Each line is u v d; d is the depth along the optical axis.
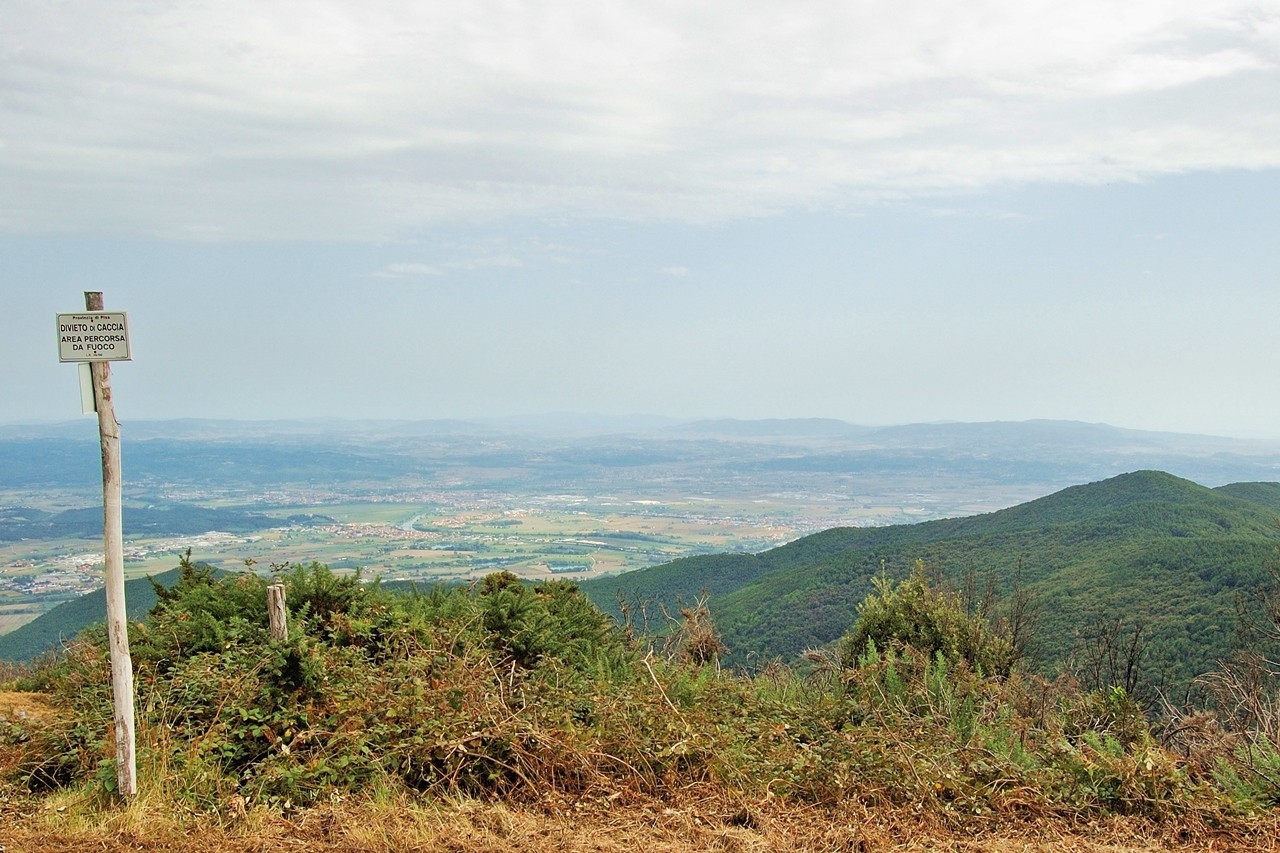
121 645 6.07
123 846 5.46
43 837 5.56
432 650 8.64
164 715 6.79
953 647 12.66
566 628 11.00
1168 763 6.63
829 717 8.00
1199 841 5.93
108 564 6.03
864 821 6.06
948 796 6.45
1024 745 7.79
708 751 6.79
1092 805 6.36
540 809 6.21
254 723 6.93
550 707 7.54
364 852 5.43
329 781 6.34
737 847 5.58
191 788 6.16
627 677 9.59
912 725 7.82
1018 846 5.79
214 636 8.33
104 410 5.99
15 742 6.96
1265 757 7.03
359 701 7.12
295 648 7.48
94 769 6.42
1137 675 11.23
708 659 12.30
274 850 5.45
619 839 5.70
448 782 6.46
